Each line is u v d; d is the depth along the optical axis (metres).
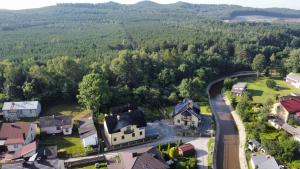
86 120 95.31
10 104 104.00
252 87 141.88
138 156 68.38
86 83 100.62
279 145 78.62
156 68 139.12
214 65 161.75
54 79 118.25
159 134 91.50
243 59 177.88
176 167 73.19
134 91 112.44
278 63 170.12
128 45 185.38
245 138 90.56
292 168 73.12
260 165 72.81
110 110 102.25
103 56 153.25
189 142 87.19
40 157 75.56
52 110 109.75
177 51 168.88
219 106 117.56
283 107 100.19
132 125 85.94
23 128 85.94
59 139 88.50
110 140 84.62
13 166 65.06
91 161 76.06
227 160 79.81
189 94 116.75
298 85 143.12
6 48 177.25
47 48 179.00
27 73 120.50
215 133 92.81
